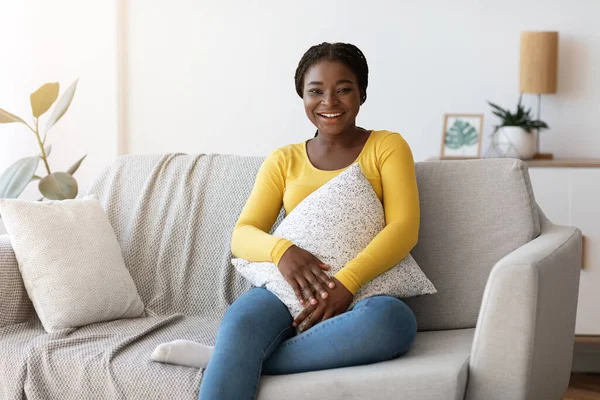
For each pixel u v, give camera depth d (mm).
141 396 1771
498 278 1667
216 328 2127
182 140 3777
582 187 3201
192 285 2332
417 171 2217
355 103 2094
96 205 2336
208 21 3730
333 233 1938
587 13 3543
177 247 2371
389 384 1621
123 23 3748
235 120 3754
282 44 3707
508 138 3428
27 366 1896
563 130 3588
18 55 3635
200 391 1669
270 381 1705
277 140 3740
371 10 3650
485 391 1670
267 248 1951
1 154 3658
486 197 2145
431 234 2146
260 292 1910
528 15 3580
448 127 3531
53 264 2119
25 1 3633
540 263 1688
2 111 3098
